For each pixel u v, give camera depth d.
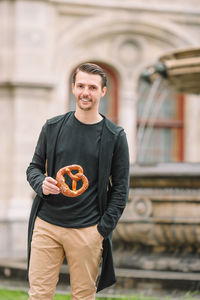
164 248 5.81
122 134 3.23
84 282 3.21
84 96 3.14
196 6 13.57
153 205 5.70
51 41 12.73
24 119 12.27
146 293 5.38
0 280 6.60
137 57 13.40
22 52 12.33
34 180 3.21
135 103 13.39
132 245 6.00
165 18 13.41
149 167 5.69
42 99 12.42
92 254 3.17
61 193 3.16
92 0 12.97
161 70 7.12
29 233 3.27
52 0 12.64
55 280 3.23
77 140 3.21
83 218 3.17
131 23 13.27
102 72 3.18
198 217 5.52
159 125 13.75
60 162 3.22
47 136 3.27
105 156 3.19
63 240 3.16
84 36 13.02
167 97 13.80
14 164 12.22
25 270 6.33
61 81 12.82
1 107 12.31
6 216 11.99
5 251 11.92
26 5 12.38
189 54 6.84
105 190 3.19
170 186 5.62
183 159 13.85
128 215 5.78
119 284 5.48
